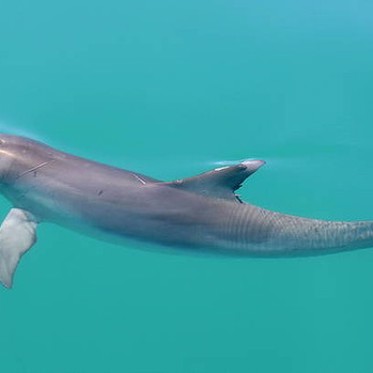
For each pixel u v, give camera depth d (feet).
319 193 33.37
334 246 28.35
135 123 34.63
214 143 34.47
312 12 38.50
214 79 36.14
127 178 29.19
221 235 28.37
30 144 30.60
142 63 36.42
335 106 35.65
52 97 35.06
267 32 37.96
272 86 36.04
